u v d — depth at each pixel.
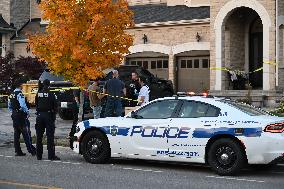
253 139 13.02
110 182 12.25
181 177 13.08
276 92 29.28
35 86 35.31
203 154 13.62
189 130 13.81
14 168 14.24
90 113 27.06
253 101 29.48
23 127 16.86
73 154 17.36
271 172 14.08
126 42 20.38
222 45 31.30
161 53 37.03
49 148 15.98
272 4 29.58
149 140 14.35
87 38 19.52
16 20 47.59
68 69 20.09
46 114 15.84
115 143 14.91
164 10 39.00
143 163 15.54
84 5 19.50
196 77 35.81
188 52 36.00
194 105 14.12
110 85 20.77
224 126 13.40
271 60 29.62
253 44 33.53
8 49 45.41
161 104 14.55
